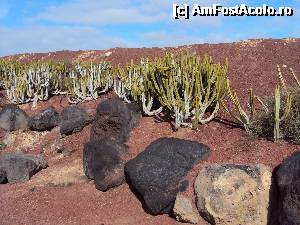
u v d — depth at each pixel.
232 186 3.16
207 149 3.73
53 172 4.56
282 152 3.50
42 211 3.79
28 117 5.96
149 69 4.81
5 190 4.32
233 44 6.68
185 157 3.62
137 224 3.41
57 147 5.18
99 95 6.18
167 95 4.39
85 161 4.25
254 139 3.80
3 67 7.88
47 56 9.63
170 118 4.57
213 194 3.18
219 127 4.20
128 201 3.73
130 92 5.14
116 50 8.45
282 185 2.97
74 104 6.15
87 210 3.72
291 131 3.64
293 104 3.79
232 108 4.54
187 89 4.29
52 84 6.92
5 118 5.88
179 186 3.45
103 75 6.38
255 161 3.48
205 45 7.04
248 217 3.09
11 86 6.96
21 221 3.66
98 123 4.59
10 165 4.48
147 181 3.52
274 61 5.74
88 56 8.73
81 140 5.12
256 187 3.16
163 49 7.75
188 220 3.26
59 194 4.02
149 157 3.68
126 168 3.77
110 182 3.90
